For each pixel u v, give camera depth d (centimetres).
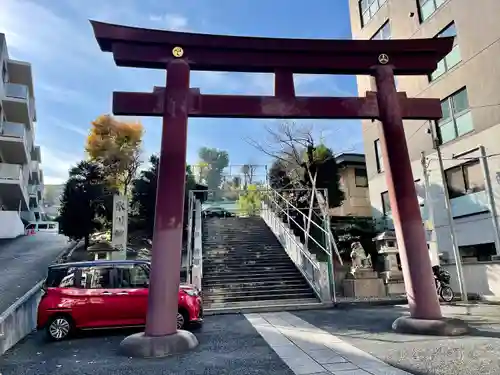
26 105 2753
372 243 1861
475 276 1277
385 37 2031
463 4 1530
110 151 2608
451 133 1582
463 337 688
